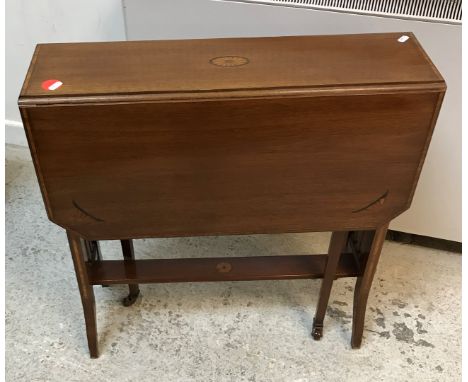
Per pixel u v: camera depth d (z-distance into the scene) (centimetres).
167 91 103
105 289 168
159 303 164
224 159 111
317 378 144
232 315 161
